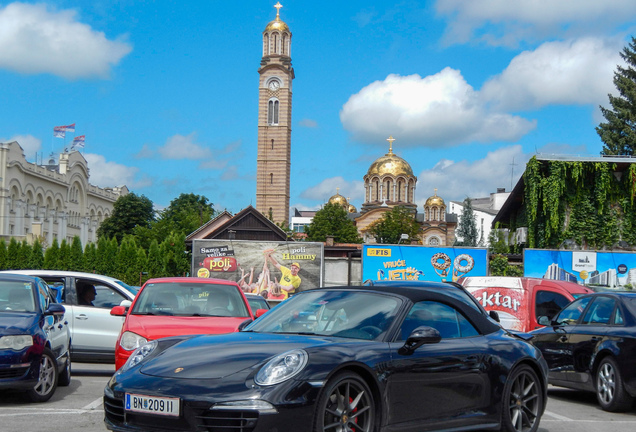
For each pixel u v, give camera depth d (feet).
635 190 116.67
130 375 19.19
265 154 436.76
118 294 44.47
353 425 18.71
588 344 34.76
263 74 438.40
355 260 132.87
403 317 21.09
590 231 117.80
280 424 17.10
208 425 17.22
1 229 262.47
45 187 302.86
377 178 423.23
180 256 172.65
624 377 32.24
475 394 22.21
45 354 30.66
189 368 18.57
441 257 125.49
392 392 19.57
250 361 18.52
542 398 24.93
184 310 33.60
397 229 337.72
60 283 43.83
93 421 25.91
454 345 21.97
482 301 48.73
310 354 18.30
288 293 131.44
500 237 235.81
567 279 112.78
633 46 203.72
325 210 344.28
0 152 262.88
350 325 21.07
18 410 28.09
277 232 206.90
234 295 35.12
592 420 30.40
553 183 118.01
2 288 31.99
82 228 336.49
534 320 46.91
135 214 321.93
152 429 17.85
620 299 34.73
